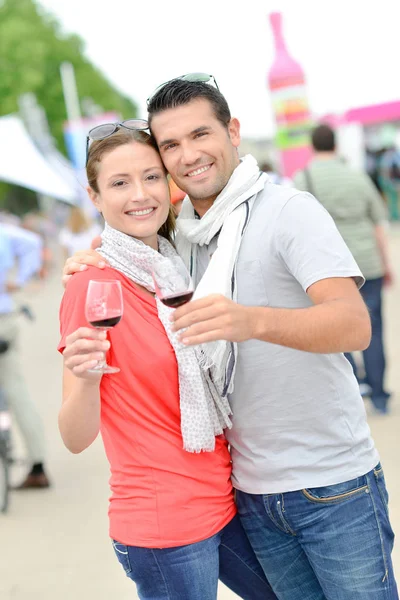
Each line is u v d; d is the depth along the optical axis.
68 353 2.73
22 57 49.06
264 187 3.14
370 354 7.54
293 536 3.18
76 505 6.30
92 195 3.25
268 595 3.39
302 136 17.39
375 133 34.66
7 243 6.88
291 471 3.06
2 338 6.69
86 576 5.07
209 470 3.06
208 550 3.04
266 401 3.06
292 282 3.05
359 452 3.11
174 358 2.97
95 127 3.15
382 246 7.46
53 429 8.48
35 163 14.99
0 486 6.30
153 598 3.08
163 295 2.81
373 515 3.09
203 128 3.11
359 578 3.06
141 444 3.00
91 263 3.06
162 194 3.15
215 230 3.16
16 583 5.03
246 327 2.60
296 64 17.34
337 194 7.33
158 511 2.98
